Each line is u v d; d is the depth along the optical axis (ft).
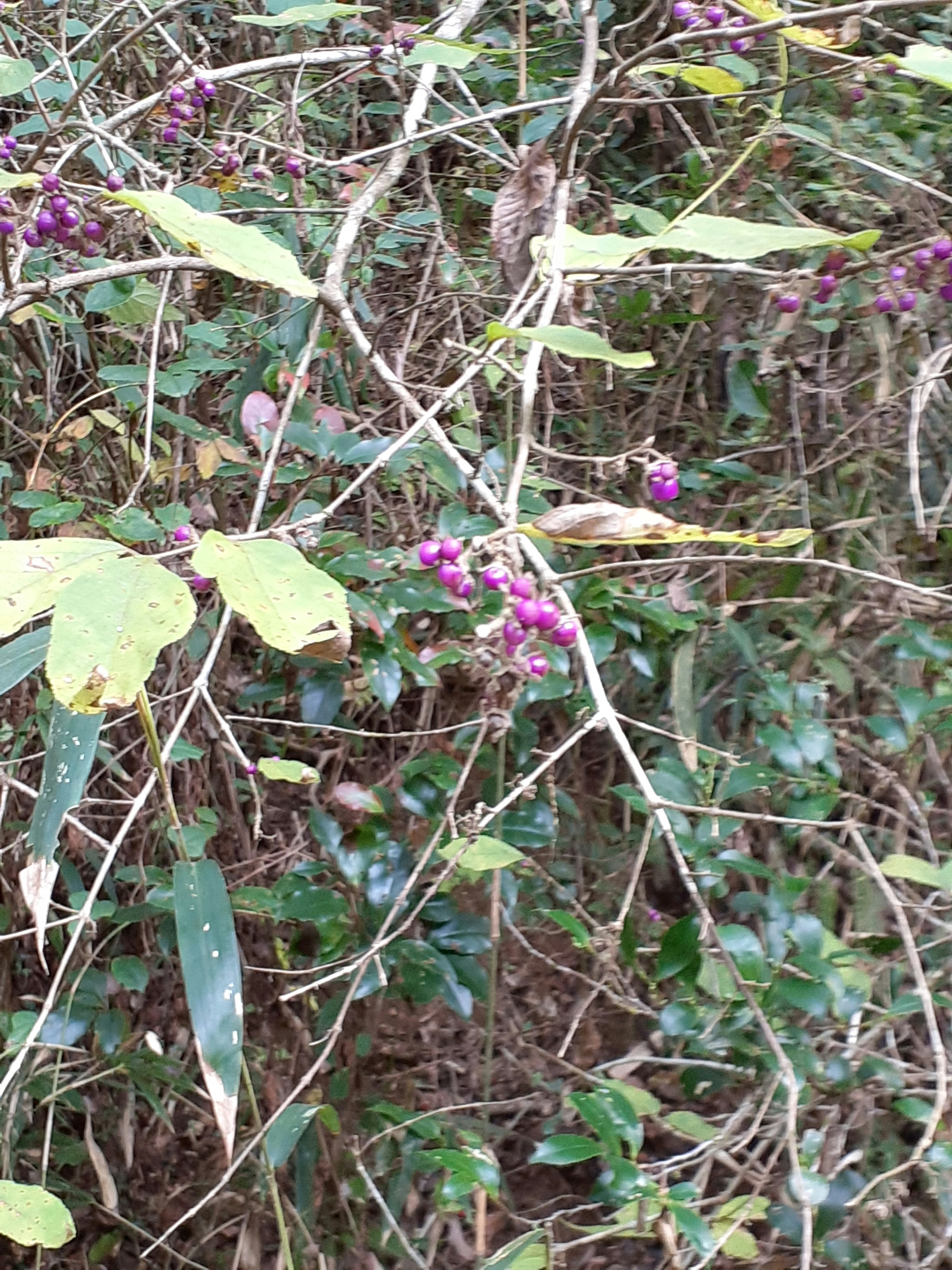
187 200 1.59
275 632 0.72
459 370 1.73
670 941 1.31
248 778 1.53
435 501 1.79
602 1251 1.72
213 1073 0.94
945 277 1.27
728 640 1.82
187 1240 1.80
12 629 0.71
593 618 1.64
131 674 0.69
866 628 1.84
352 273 1.73
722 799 1.41
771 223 1.83
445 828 1.18
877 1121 1.52
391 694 1.43
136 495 1.51
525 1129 1.86
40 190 1.26
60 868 1.66
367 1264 1.61
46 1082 1.64
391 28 1.84
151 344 1.71
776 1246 1.51
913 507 1.87
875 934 1.60
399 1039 1.80
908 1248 1.48
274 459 1.28
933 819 1.81
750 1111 1.41
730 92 1.45
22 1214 0.97
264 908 1.52
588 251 1.17
